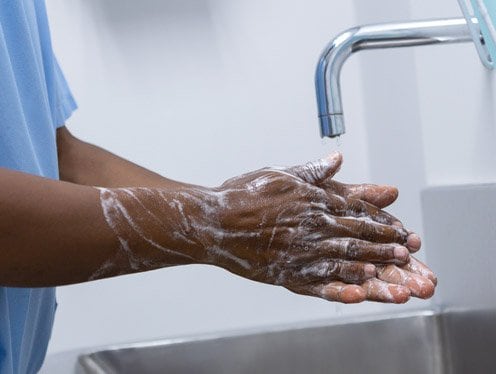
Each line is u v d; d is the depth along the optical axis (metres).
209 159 1.33
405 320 1.13
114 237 0.66
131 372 1.11
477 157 0.95
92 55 1.31
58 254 0.65
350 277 0.75
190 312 1.34
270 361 1.12
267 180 0.73
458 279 1.07
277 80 1.32
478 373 1.01
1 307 0.74
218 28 1.32
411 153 1.22
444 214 1.11
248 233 0.72
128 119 1.32
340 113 0.83
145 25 1.31
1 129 0.76
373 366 1.13
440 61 1.06
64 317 1.33
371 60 1.28
